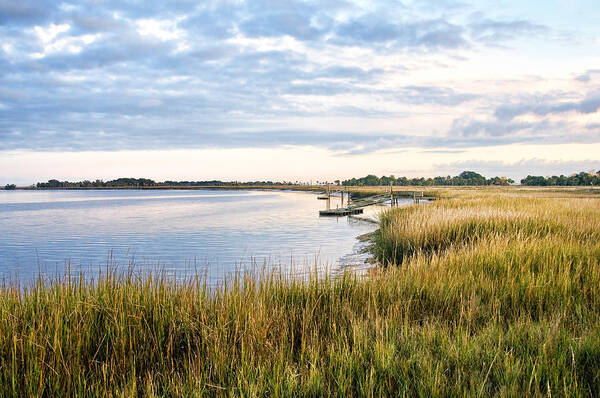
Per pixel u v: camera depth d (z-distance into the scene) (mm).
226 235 23156
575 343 4191
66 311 4922
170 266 14070
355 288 6398
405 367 3803
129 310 5020
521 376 3613
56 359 4023
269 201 71938
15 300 5273
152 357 4402
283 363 4176
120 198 105188
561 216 15633
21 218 38312
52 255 17438
